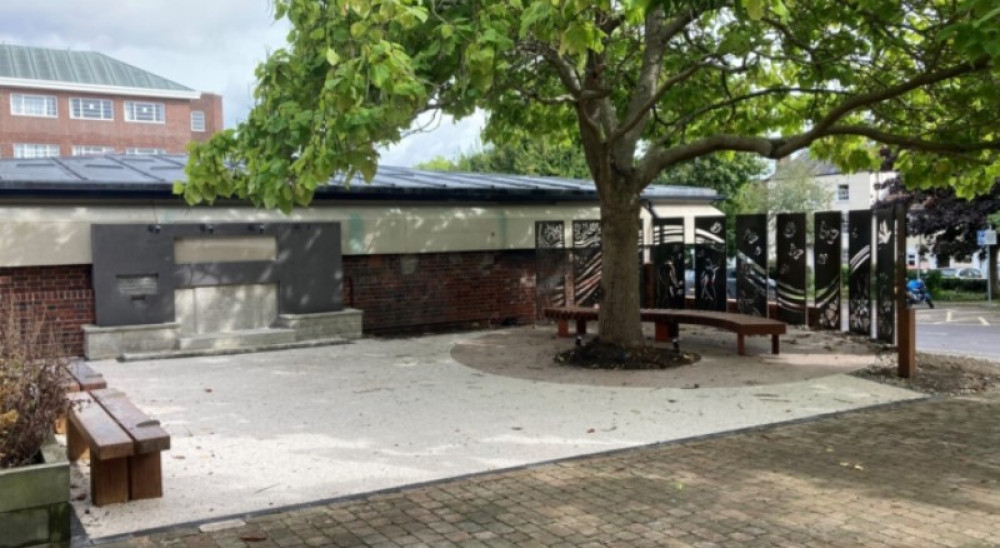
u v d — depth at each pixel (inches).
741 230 600.1
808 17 395.2
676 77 370.3
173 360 451.2
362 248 554.9
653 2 263.4
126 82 2020.2
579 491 213.8
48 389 191.0
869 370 397.4
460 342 526.3
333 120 260.8
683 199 755.4
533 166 1513.3
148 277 471.2
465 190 605.0
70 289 456.1
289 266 520.7
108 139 1999.3
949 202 1072.2
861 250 522.3
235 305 507.5
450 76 302.0
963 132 403.2
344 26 273.9
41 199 450.0
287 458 249.3
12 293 402.6
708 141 409.4
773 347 453.1
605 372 401.4
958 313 889.5
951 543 175.6
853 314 533.3
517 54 346.9
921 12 364.8
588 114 424.2
